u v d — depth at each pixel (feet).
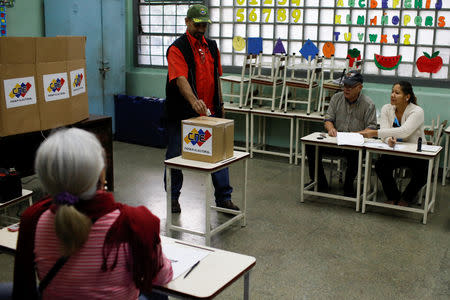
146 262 4.26
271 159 18.22
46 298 4.25
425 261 9.97
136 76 21.76
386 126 12.71
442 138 16.06
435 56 16.33
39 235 4.18
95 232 4.04
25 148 12.57
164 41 21.42
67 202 3.90
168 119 11.70
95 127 13.30
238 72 19.94
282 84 18.15
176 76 11.06
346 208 13.03
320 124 18.28
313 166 14.12
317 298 8.49
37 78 11.05
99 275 4.09
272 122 19.29
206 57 11.50
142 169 16.53
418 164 12.26
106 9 19.49
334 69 16.92
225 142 10.30
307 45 17.19
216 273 5.42
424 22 16.83
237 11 19.77
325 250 10.43
